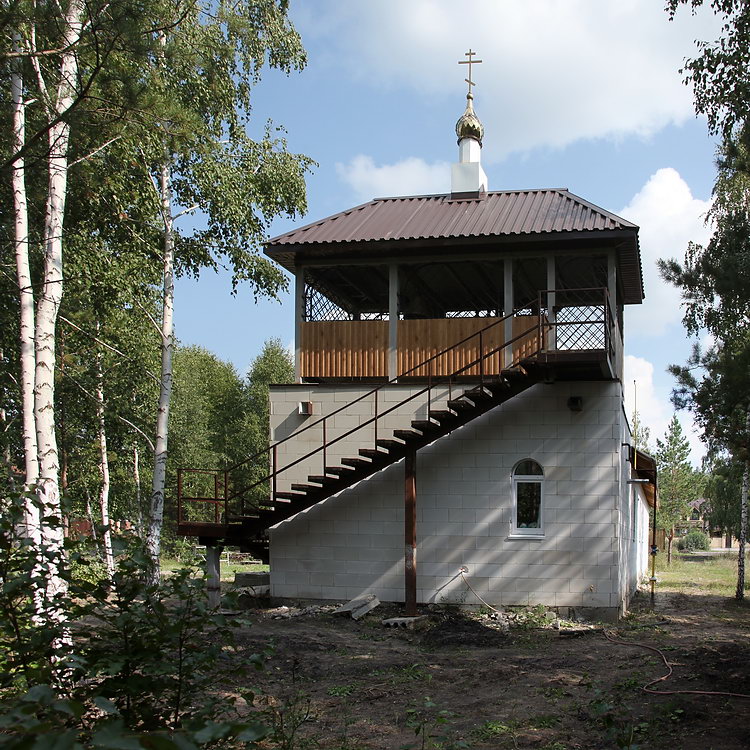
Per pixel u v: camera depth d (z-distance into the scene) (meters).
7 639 4.42
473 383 15.59
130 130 9.85
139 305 17.97
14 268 16.36
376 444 14.52
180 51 11.88
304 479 16.06
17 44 10.43
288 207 19.12
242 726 2.27
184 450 42.53
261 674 9.91
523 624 13.92
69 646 4.27
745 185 18.83
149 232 17.38
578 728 7.61
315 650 11.71
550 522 14.90
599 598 14.57
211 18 17.02
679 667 10.12
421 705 8.59
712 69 13.23
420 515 15.37
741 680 9.12
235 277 18.88
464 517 15.22
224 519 15.27
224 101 17.75
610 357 14.42
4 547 4.40
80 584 4.48
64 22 8.12
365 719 8.04
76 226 17.59
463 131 18.70
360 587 15.56
